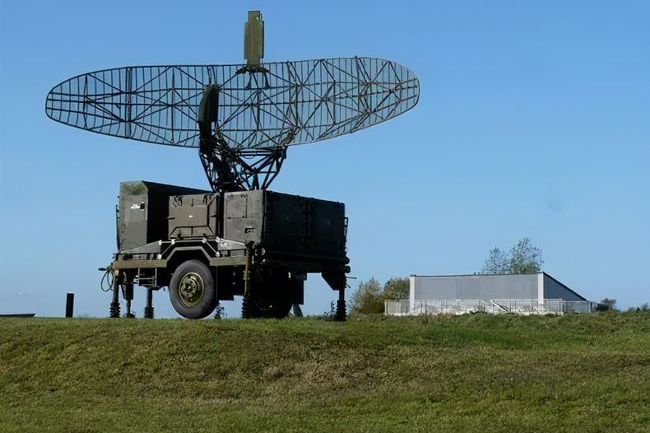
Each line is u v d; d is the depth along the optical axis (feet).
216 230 86.33
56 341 71.26
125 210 92.02
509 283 201.16
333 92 97.86
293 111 99.25
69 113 101.04
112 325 74.18
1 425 56.65
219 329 70.64
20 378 66.74
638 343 82.53
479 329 83.05
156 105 102.83
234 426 54.44
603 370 62.64
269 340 68.64
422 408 56.59
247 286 83.25
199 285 84.94
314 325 74.69
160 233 91.66
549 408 55.11
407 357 67.67
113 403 61.00
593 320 122.93
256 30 101.96
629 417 53.01
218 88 97.35
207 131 94.53
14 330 74.02
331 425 54.24
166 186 92.94
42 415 58.85
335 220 92.48
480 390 58.80
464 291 204.74
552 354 68.23
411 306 205.57
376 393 60.13
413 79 92.48
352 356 66.90
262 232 84.48
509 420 53.47
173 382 63.87
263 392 61.93
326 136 97.45
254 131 100.37
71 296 96.68
